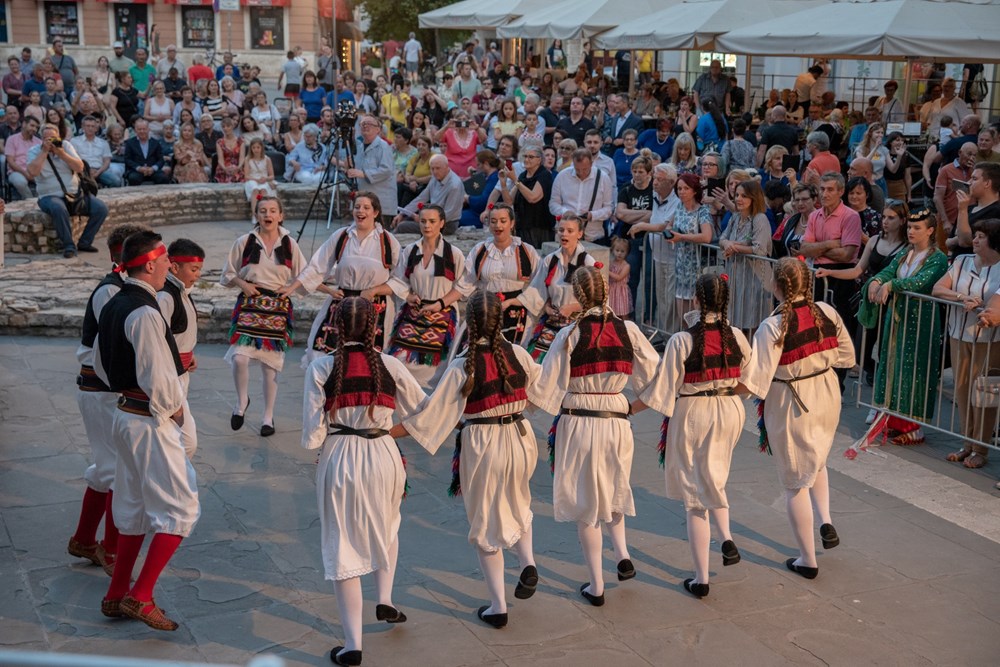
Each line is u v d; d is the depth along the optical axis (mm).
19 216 12000
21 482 6449
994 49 11617
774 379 5465
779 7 15008
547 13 18953
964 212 7684
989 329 6715
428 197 11805
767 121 15062
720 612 5121
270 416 7379
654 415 8062
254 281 7242
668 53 26000
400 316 7395
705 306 5230
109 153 14852
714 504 5234
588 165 9852
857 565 5645
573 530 6055
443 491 6566
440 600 5199
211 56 36812
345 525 4551
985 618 5109
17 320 9570
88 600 5066
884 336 7316
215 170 16016
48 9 37250
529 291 7184
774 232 9414
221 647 4695
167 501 4746
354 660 4535
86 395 5152
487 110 20422
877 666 4660
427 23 21312
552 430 5215
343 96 18984
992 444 7004
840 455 7246
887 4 12484
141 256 4707
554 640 4828
